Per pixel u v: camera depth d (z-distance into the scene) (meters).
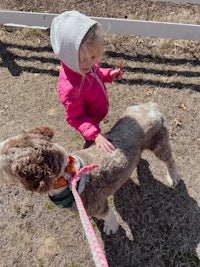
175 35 1.49
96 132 0.99
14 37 1.68
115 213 1.21
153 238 1.15
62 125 1.41
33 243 1.17
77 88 0.97
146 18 1.72
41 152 0.76
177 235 1.16
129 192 1.24
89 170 0.91
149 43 1.61
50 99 1.48
